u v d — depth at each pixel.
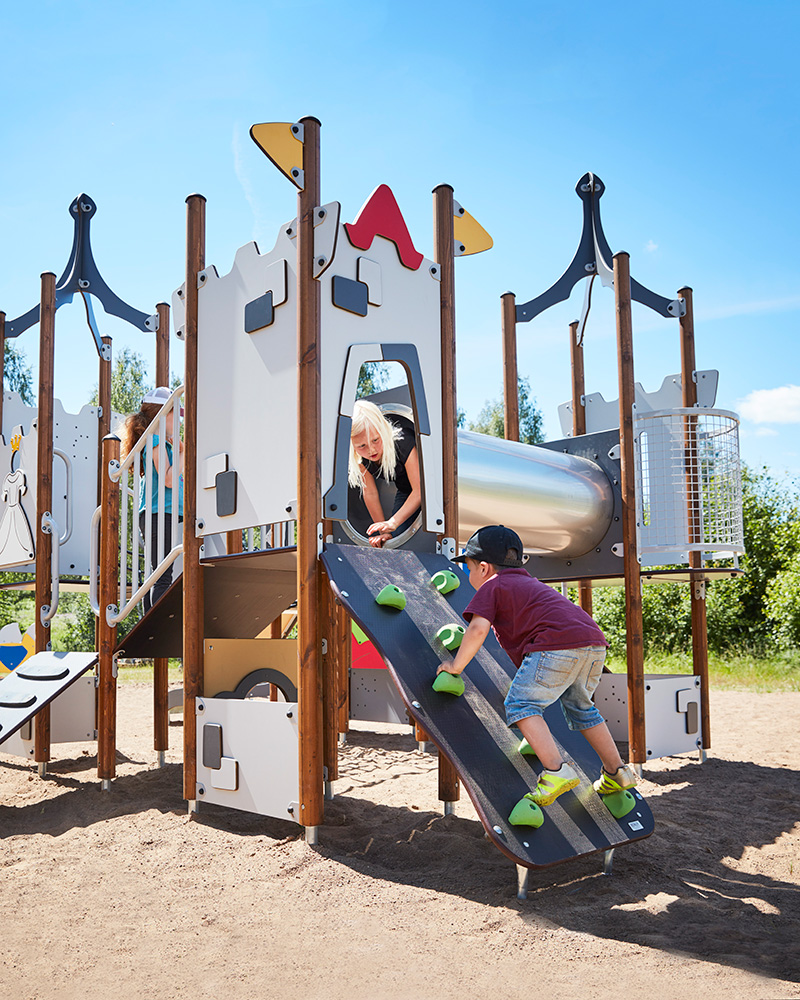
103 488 5.45
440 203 4.80
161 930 2.87
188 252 4.79
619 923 2.85
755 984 2.34
